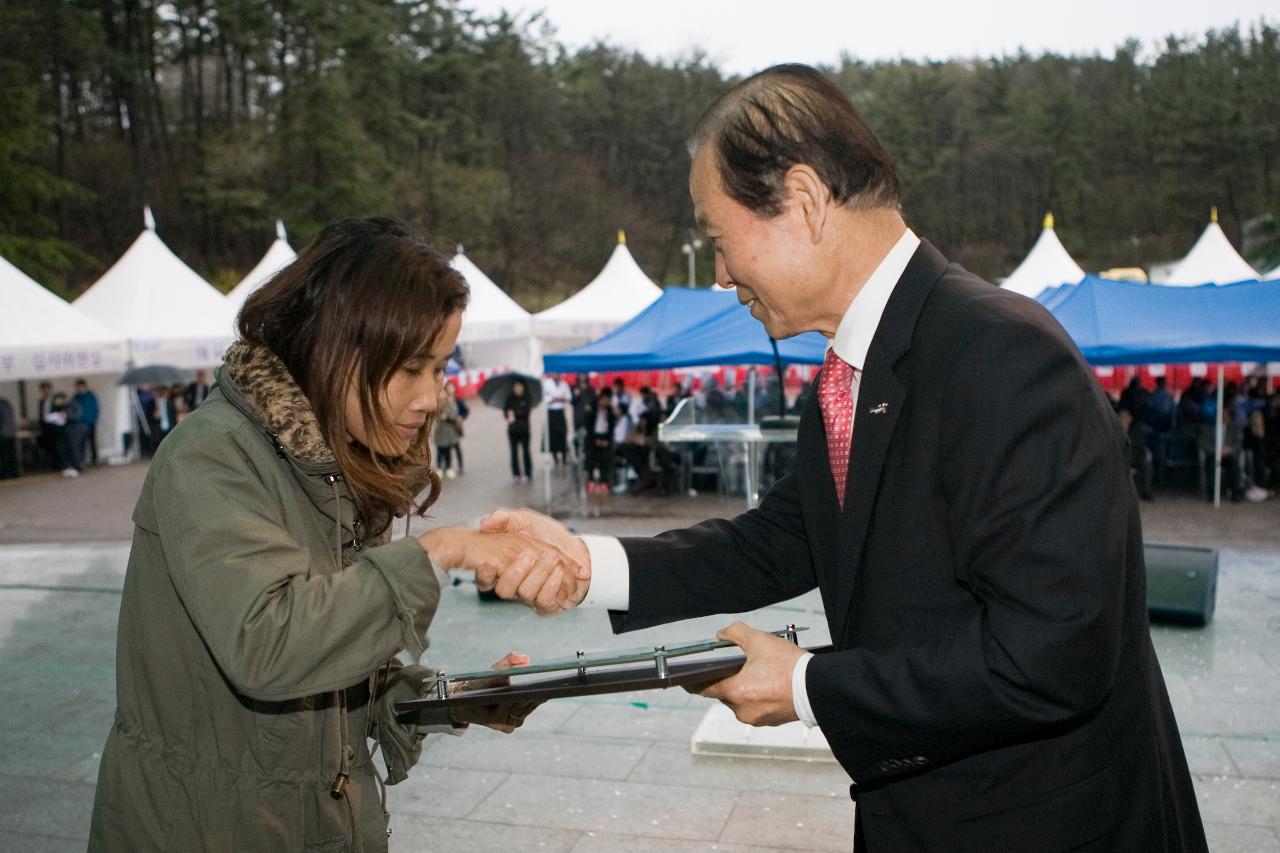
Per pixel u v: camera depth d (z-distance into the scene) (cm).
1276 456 1286
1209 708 452
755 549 163
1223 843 319
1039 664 110
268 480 123
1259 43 6550
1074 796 123
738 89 134
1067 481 113
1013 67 7788
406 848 320
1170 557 608
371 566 117
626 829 331
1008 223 6656
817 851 314
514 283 5734
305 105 4362
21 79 3256
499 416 2694
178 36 4794
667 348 1062
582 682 134
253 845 126
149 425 1828
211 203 4238
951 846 126
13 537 1064
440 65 5872
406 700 147
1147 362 1016
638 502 1282
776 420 684
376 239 126
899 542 127
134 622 128
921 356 126
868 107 6750
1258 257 5050
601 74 7188
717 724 399
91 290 1750
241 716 126
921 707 115
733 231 133
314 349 122
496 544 132
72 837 328
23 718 437
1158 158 6341
